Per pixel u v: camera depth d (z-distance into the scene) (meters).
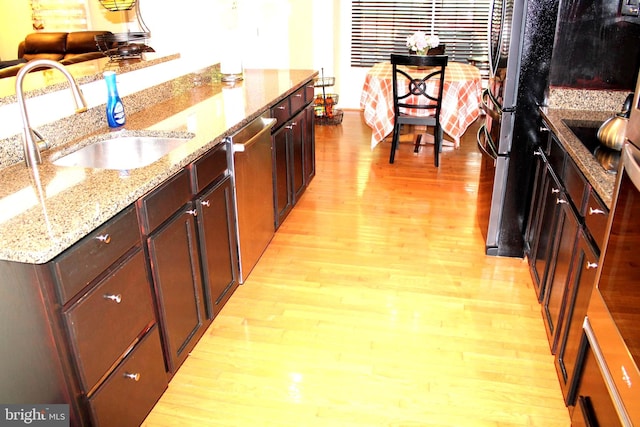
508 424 1.80
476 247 3.06
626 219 1.28
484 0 6.02
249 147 2.53
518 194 2.79
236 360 2.13
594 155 1.82
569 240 1.90
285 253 3.01
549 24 2.46
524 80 2.57
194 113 2.53
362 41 6.46
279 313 2.44
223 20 4.02
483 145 3.17
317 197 3.83
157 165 1.76
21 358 1.33
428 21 6.25
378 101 4.42
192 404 1.90
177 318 1.93
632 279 1.23
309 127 3.76
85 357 1.37
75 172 1.71
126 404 1.60
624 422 1.24
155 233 1.70
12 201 1.46
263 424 1.81
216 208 2.20
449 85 4.24
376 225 3.36
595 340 1.48
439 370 2.06
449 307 2.48
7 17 5.77
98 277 1.42
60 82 2.10
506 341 2.23
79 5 5.43
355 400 1.91
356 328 2.33
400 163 4.57
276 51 4.62
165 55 2.94
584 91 2.53
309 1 5.77
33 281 1.23
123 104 2.46
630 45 2.41
